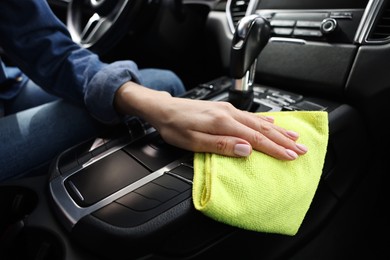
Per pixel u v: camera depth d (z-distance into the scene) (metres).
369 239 0.60
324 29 0.56
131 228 0.33
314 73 0.57
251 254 0.37
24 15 0.53
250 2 0.73
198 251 0.33
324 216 0.46
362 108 0.52
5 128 0.54
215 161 0.37
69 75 0.56
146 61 0.96
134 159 0.44
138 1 0.76
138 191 0.38
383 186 0.62
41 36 0.55
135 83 0.53
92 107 0.53
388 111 0.50
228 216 0.32
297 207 0.37
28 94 0.73
